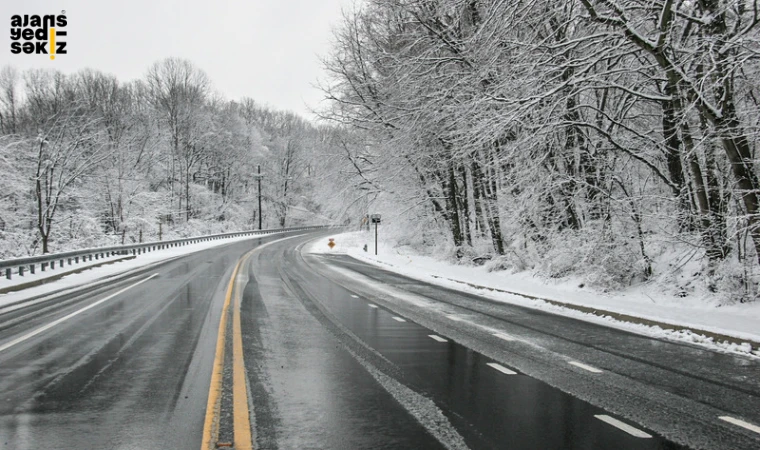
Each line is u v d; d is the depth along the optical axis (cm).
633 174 1906
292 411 540
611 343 921
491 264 2381
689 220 1448
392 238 3909
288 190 9075
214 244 5047
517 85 1456
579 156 1777
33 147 3747
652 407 572
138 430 486
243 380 648
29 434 477
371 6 2750
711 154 1370
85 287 1723
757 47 1186
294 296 1510
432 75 2111
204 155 7225
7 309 1250
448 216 3083
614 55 1310
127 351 809
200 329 991
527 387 641
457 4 1752
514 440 472
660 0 1248
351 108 3139
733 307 1210
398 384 644
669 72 1244
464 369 723
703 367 755
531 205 1956
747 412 560
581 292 1577
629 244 1627
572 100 1603
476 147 1872
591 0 1293
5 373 683
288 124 10844
